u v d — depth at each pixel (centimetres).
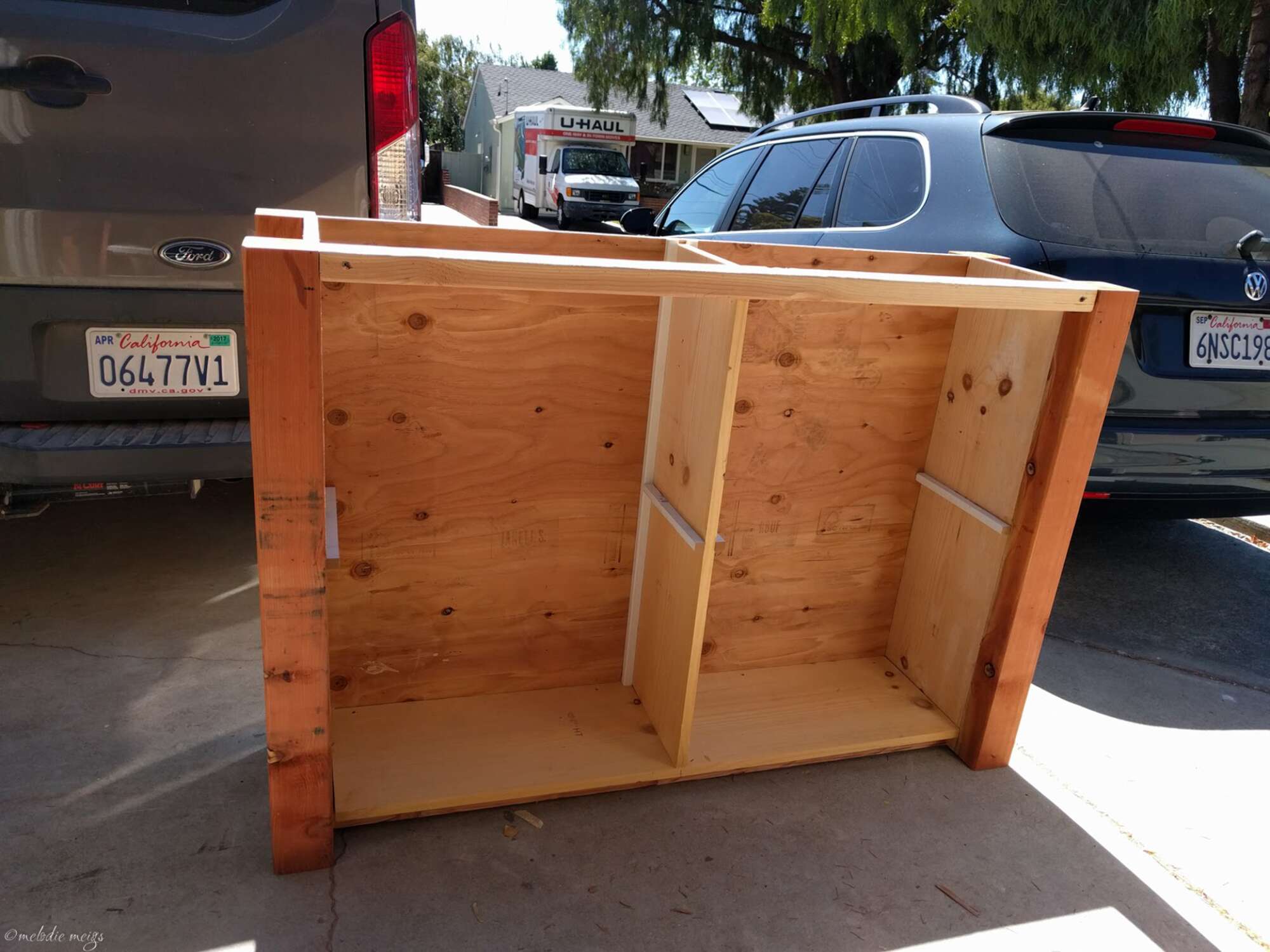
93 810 176
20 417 220
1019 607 194
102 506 327
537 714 209
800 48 1602
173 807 178
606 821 186
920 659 231
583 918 160
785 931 161
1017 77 968
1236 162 300
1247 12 738
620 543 212
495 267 138
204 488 349
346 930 154
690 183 494
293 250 131
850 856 181
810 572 232
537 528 204
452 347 183
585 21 1681
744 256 212
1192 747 228
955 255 222
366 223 189
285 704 153
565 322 189
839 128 369
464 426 190
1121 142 295
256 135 225
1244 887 181
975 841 188
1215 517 283
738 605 229
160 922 151
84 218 213
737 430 210
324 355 176
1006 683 202
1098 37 859
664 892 168
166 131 217
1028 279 194
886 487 229
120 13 209
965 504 209
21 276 212
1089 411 181
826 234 341
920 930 164
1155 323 259
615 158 2147
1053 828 194
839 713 219
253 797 183
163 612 254
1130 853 188
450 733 199
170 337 227
